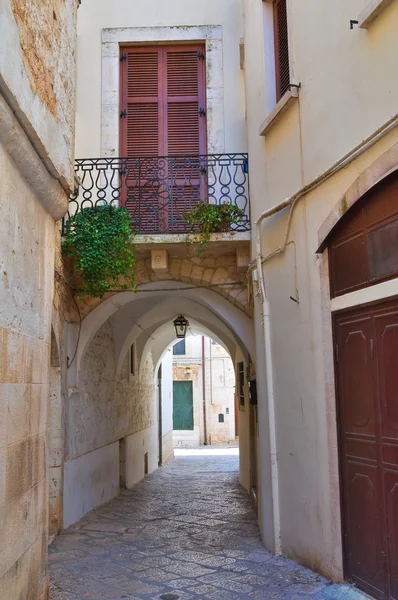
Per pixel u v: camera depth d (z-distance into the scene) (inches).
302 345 231.6
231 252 339.0
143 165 354.6
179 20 366.6
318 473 215.9
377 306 183.8
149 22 366.6
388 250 177.6
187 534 301.1
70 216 319.9
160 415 710.5
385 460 176.4
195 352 1139.9
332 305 209.5
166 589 210.4
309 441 223.9
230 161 351.9
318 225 217.9
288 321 245.3
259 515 293.3
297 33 237.3
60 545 279.1
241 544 274.5
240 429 511.8
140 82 367.2
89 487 374.0
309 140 226.2
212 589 208.1
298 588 202.2
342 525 200.4
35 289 148.8
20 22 124.0
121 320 445.1
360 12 190.1
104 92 359.6
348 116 198.7
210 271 342.3
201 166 327.0
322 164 215.8
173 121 362.6
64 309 327.3
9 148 122.9
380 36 179.8
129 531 311.4
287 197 246.7
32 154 134.6
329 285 212.4
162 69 367.6
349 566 196.2
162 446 710.5
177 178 353.1
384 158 173.3
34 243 147.9
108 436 430.9
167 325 578.6
